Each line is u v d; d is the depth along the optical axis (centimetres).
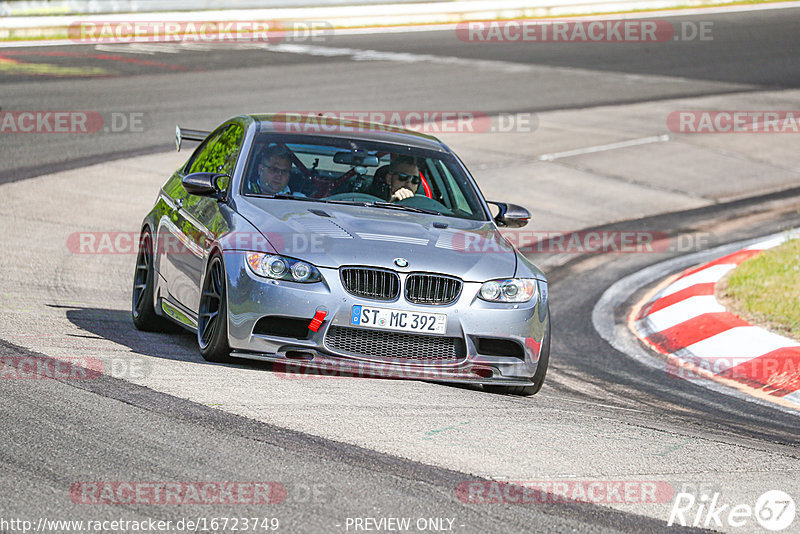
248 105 6875
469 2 12506
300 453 1678
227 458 1625
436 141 2880
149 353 2356
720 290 3628
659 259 4441
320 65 8931
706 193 5741
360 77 8400
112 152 5481
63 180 4853
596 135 6862
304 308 2189
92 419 1761
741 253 4225
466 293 2266
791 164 6481
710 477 1783
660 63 9944
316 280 2208
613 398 2561
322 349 2203
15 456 1565
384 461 1678
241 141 2658
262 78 8056
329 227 2330
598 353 3102
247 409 1894
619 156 6362
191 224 2533
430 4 12250
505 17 12694
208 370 2195
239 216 2372
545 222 4972
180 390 1984
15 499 1410
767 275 3731
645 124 7281
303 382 2164
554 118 7288
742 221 5191
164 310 2650
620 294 3884
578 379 2766
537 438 1919
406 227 2406
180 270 2536
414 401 2105
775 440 2220
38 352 2209
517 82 8625
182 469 1564
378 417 1936
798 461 1973
